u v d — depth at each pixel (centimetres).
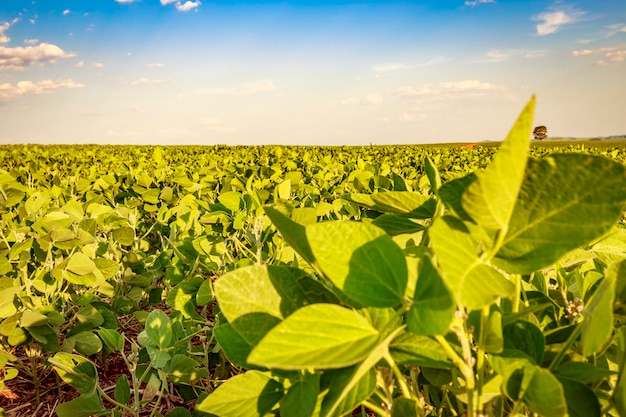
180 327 232
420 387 178
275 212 112
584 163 83
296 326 87
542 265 90
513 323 115
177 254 313
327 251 95
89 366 228
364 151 2522
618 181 82
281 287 112
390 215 146
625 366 98
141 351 266
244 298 108
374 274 94
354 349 86
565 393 102
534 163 86
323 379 115
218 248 299
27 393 311
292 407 108
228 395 117
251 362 77
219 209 348
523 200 90
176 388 306
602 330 85
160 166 782
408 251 132
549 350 126
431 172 133
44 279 300
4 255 301
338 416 102
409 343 111
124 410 235
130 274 342
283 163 1109
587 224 87
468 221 97
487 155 1873
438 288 81
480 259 93
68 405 209
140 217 528
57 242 293
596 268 186
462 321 100
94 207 393
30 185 752
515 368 102
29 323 268
